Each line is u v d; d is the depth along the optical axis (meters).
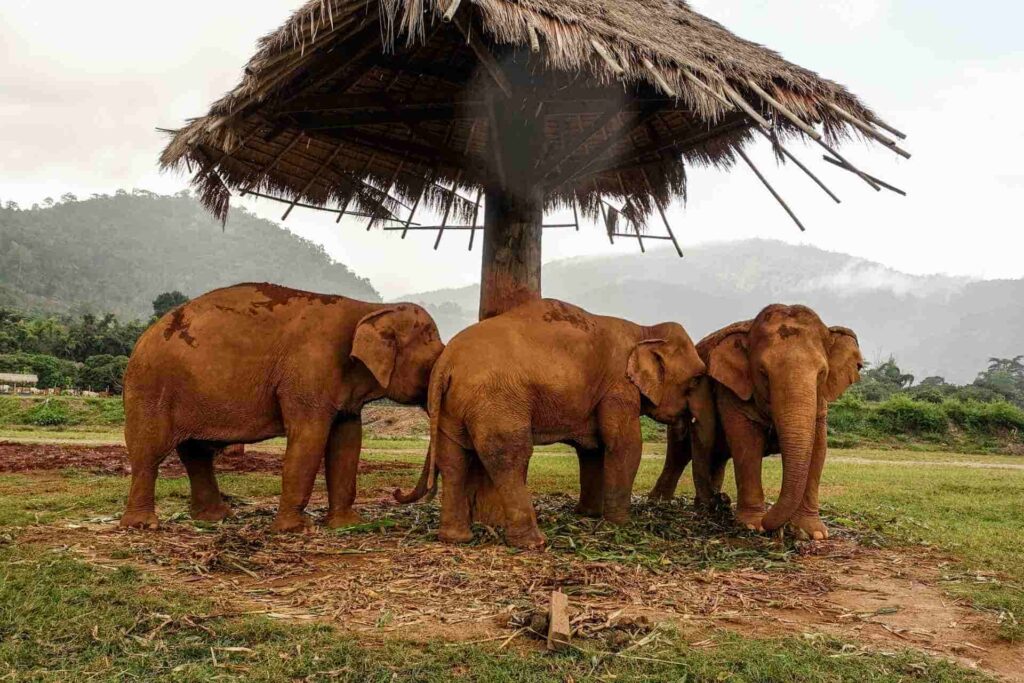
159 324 7.66
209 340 7.52
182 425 7.55
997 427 33.28
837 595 5.88
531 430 7.39
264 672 3.94
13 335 70.81
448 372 7.31
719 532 8.14
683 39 8.18
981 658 4.60
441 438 7.31
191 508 8.36
